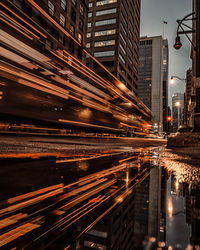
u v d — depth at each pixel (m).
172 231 1.03
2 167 2.06
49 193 1.82
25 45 21.69
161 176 2.86
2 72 17.12
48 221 1.22
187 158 5.35
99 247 0.85
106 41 61.38
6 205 1.45
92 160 4.37
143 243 0.89
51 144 8.63
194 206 1.52
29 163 2.22
